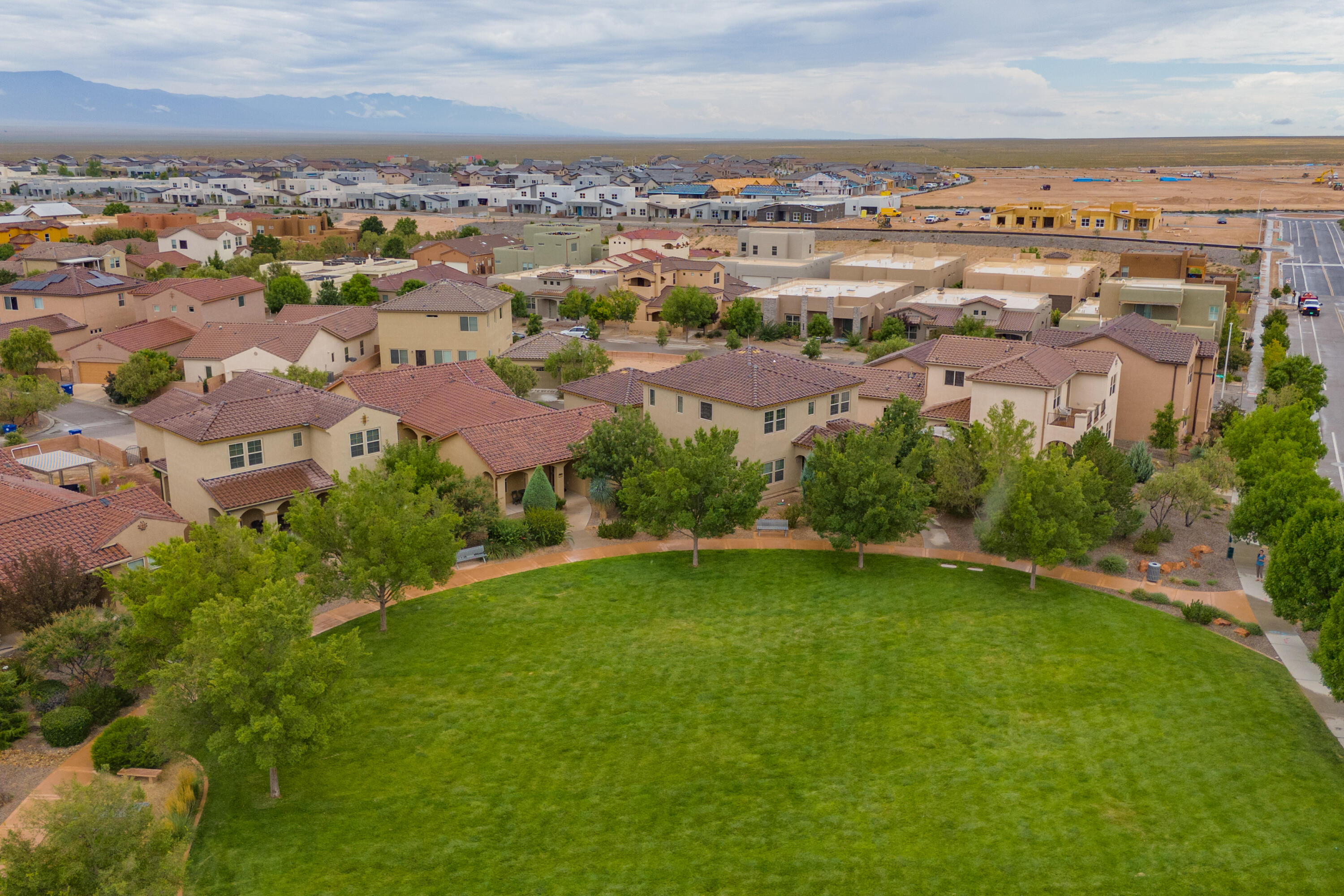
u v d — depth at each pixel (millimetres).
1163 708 34219
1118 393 66750
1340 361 102312
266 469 51656
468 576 46188
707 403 57500
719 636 40156
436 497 44719
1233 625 41250
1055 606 42969
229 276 124938
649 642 39469
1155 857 26500
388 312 82938
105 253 119062
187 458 50312
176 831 26453
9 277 112062
